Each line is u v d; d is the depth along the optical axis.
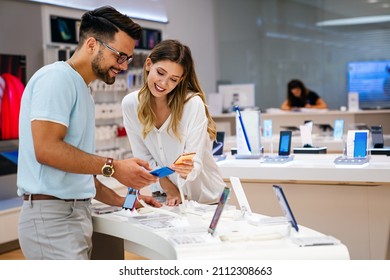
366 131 3.58
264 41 11.82
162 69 2.57
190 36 10.55
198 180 2.88
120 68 2.35
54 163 2.14
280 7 11.70
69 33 6.96
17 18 6.25
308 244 1.94
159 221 2.38
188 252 1.92
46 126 2.13
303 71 11.67
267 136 6.12
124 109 2.86
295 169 3.46
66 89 2.19
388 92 11.26
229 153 4.55
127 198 2.59
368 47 11.30
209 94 10.22
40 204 2.23
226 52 11.75
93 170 2.21
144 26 8.72
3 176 5.95
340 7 11.38
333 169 3.36
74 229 2.29
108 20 2.27
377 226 3.51
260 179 3.66
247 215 2.41
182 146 2.79
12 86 6.05
